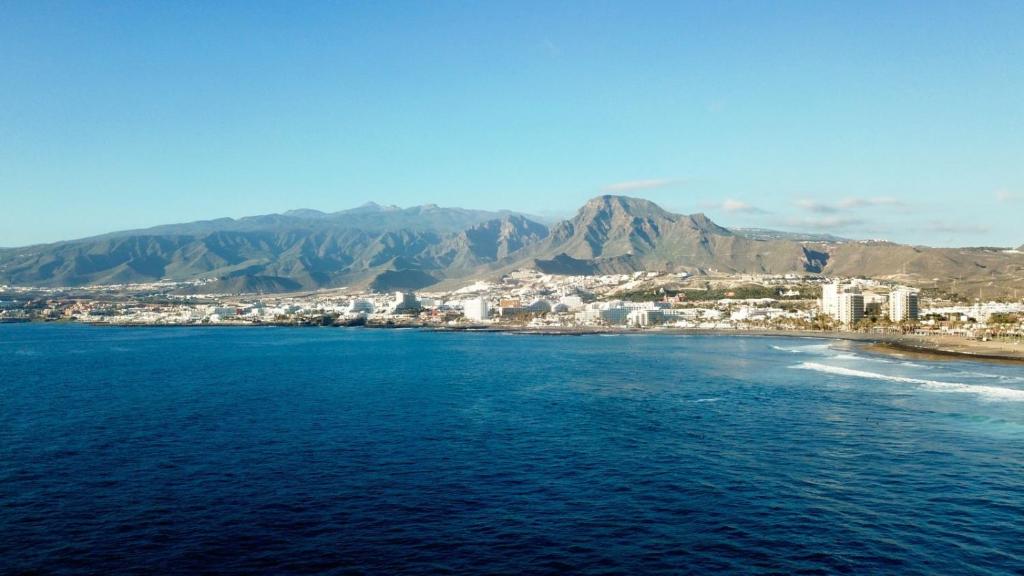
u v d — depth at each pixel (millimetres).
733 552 66938
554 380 199625
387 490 86000
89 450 107625
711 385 184375
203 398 164000
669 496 83562
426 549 67875
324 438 115750
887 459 100562
